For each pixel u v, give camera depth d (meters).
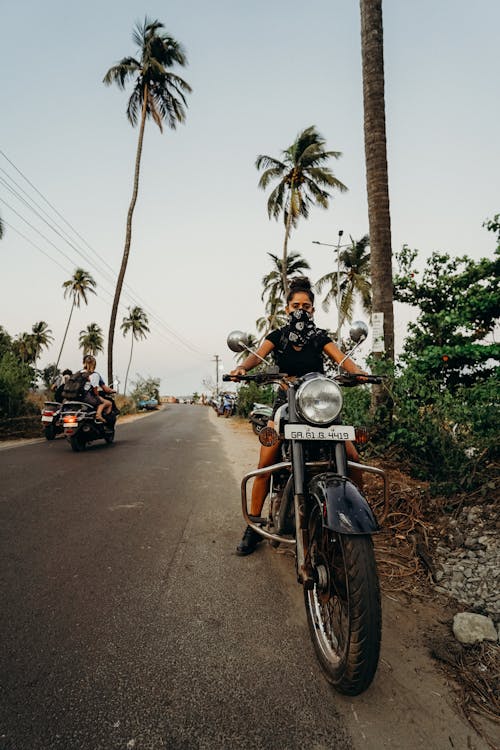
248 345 2.62
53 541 3.39
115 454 7.82
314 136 25.62
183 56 23.31
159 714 1.65
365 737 1.57
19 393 13.58
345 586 1.89
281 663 1.98
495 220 7.50
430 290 8.01
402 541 3.27
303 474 2.19
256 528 2.41
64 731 1.56
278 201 27.27
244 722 1.62
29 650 2.02
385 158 6.08
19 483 5.29
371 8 6.22
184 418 22.08
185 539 3.51
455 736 1.58
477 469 3.80
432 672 1.94
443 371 7.22
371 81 6.15
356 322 2.66
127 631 2.20
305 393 2.08
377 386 5.41
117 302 23.16
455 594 2.61
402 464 4.77
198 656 2.01
